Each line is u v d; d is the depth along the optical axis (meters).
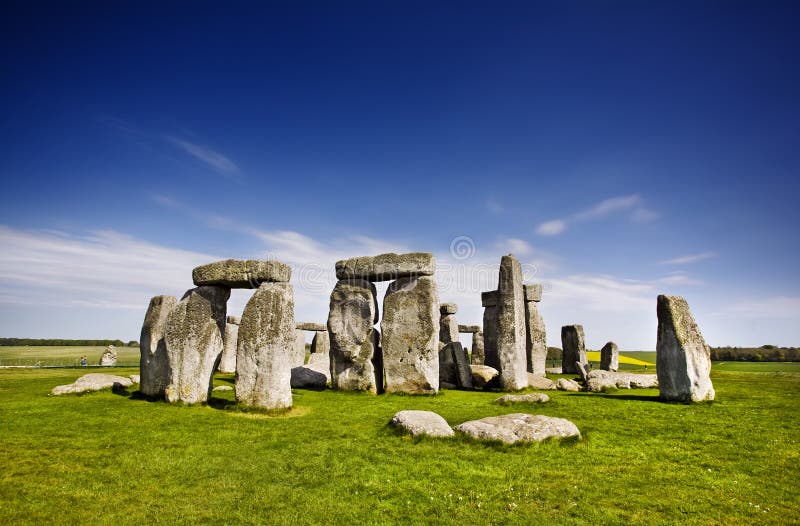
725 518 5.78
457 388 18.84
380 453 8.19
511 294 17.95
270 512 5.89
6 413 10.94
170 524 5.56
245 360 11.92
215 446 8.58
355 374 16.77
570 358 27.86
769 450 8.55
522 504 6.14
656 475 7.21
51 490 6.42
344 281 17.94
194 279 13.23
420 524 5.59
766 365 36.75
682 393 13.73
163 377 13.27
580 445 8.72
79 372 22.50
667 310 14.32
